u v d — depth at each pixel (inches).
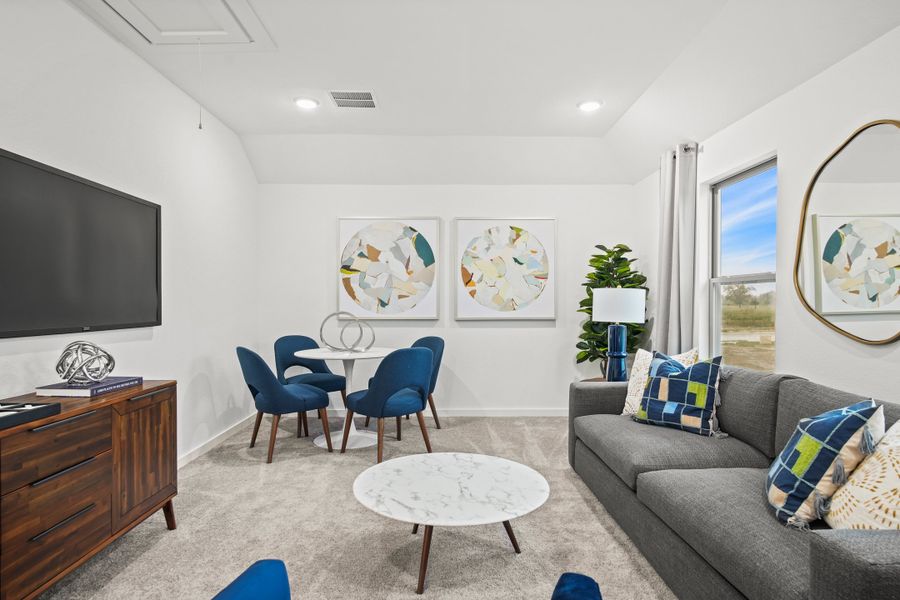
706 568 66.7
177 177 134.2
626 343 167.0
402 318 193.5
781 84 106.6
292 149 180.5
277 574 43.8
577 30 106.3
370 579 78.9
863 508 54.1
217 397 156.3
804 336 103.5
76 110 96.4
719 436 99.8
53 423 67.2
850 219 90.7
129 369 112.6
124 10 98.1
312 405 141.6
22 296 80.3
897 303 82.0
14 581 60.9
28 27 85.0
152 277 118.3
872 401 62.4
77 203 93.1
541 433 167.2
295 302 194.1
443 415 194.1
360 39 110.2
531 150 181.2
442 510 71.2
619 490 96.1
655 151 161.3
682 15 100.4
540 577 79.7
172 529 96.3
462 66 123.2
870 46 87.0
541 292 194.1
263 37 109.0
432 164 187.2
